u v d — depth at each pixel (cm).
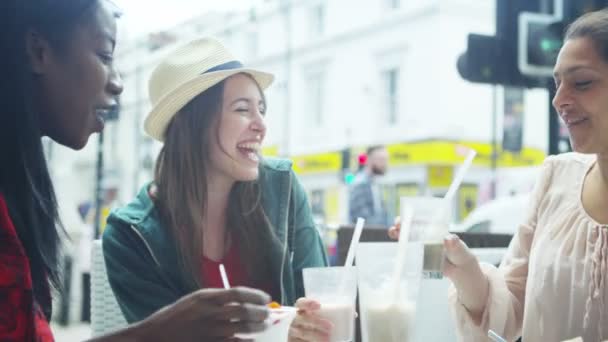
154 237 169
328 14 1766
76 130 102
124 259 168
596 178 146
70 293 634
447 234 142
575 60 133
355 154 1504
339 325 117
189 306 87
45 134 104
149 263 169
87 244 629
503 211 568
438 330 171
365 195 571
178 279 168
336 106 1731
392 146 1488
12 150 97
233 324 88
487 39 318
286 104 1867
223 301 87
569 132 138
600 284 136
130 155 1933
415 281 119
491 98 1462
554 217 151
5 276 85
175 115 174
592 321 136
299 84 1844
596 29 132
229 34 1966
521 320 156
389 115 1594
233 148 170
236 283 176
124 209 176
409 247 118
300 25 1847
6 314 84
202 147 171
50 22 96
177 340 87
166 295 166
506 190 952
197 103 171
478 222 575
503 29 319
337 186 1636
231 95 170
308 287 120
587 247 140
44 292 103
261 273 177
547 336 142
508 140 989
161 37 700
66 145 105
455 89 1453
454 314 153
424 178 1431
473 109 1460
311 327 117
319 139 1767
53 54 98
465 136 1440
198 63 172
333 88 1742
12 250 87
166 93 173
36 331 90
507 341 152
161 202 174
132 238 171
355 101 1672
